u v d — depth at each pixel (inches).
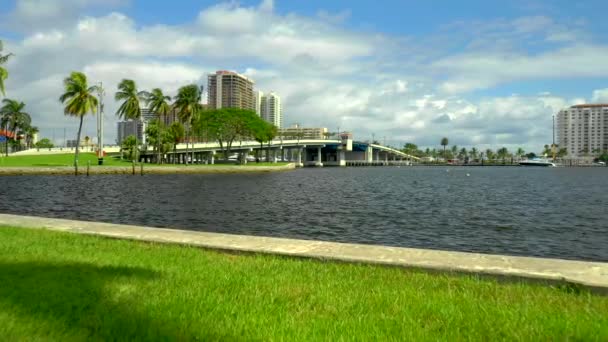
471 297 251.1
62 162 3627.0
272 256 374.9
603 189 2149.4
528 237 776.9
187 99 3961.6
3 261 332.2
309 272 312.3
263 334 190.5
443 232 821.2
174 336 186.9
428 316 219.9
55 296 241.8
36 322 201.0
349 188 2110.0
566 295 257.4
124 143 4798.2
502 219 1003.9
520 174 4685.0
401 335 192.1
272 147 6850.4
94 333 191.6
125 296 245.1
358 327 201.0
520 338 190.2
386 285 277.7
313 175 3949.3
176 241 425.4
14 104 4443.9
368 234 795.4
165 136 4601.4
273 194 1679.4
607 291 261.7
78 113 2960.1
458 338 190.4
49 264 323.3
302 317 214.8
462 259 337.1
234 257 370.3
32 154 4192.9
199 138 5679.1
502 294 259.0
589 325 204.2
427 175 4279.0
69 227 517.3
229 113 4724.4
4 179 2539.4
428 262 326.0
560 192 1935.3
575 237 778.8
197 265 329.4
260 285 274.2
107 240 442.9
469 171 5989.2
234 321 205.9
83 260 341.1
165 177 3041.3
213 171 4020.7
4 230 488.1
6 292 246.8
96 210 1139.3
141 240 442.9
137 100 3644.2
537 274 285.4
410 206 1274.6
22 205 1250.6
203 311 220.7
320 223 922.1
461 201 1459.2
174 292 254.1
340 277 299.1
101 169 3181.6
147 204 1283.2
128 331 193.2
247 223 917.8
